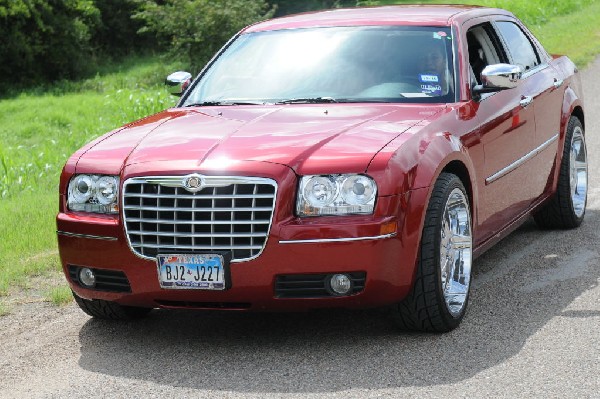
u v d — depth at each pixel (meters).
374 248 4.93
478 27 6.86
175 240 5.09
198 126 5.69
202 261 5.03
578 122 8.01
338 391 4.57
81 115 22.80
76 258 5.43
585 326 5.40
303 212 4.97
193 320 5.97
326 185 4.96
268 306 5.09
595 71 18.59
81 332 5.84
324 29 6.64
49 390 4.83
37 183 12.35
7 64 36.03
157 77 34.69
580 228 7.95
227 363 5.09
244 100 6.22
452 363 4.89
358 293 5.02
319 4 43.94
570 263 6.84
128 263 5.23
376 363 4.95
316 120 5.60
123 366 5.15
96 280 5.46
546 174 7.39
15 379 5.05
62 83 36.38
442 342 5.24
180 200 5.07
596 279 6.40
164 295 5.18
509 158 6.50
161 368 5.07
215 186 5.02
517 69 6.12
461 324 5.56
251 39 6.81
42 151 15.91
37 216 9.43
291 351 5.23
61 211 5.54
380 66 6.23
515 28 7.58
